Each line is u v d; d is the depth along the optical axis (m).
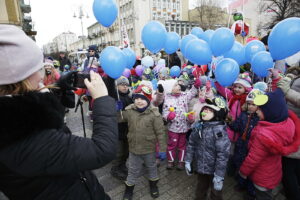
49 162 0.77
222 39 2.72
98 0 2.74
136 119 2.46
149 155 2.44
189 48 2.93
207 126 2.19
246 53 3.54
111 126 0.93
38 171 0.77
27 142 0.75
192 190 2.61
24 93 0.76
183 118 3.02
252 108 2.32
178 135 3.05
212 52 2.92
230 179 2.82
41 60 0.83
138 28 30.08
